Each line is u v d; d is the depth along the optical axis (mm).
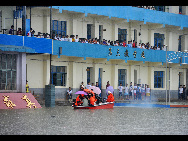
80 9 44781
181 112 33406
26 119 25281
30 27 40312
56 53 41781
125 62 49781
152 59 53219
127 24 52312
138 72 53875
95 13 46375
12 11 38031
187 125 23328
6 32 37625
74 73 46188
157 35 56438
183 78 59406
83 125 22562
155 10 53188
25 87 36719
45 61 43188
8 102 33594
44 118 26000
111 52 47844
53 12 43062
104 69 49812
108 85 48719
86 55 45188
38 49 37688
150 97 54312
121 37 51875
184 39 58938
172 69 57875
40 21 43188
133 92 51719
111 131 20422
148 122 24625
